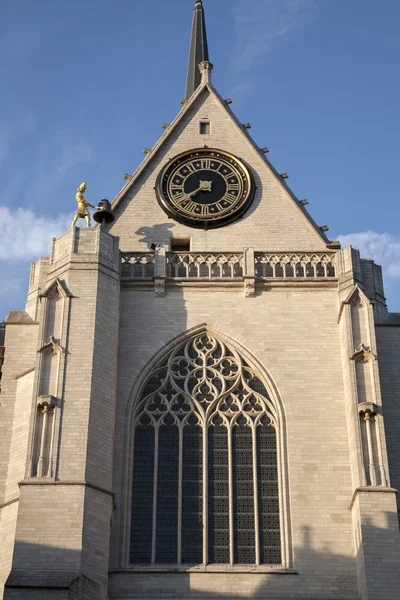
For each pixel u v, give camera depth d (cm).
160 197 5859
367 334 5091
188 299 5400
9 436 5056
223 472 4944
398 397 5147
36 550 4409
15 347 5347
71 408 4809
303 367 5175
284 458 4906
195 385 5166
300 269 5522
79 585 4306
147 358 5209
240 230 5778
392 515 4547
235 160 5991
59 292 5175
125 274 5481
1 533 4716
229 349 5269
